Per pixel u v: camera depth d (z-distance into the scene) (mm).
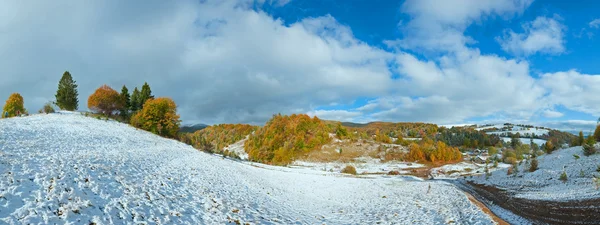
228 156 66938
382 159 122500
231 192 21266
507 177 46312
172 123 64250
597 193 24031
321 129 153750
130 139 40719
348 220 20422
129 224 11438
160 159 28297
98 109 70375
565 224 17734
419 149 128000
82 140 30297
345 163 113812
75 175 14992
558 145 95625
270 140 151250
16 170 13641
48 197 11586
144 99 82562
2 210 9703
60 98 71625
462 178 58125
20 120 36625
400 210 24500
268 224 15703
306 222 18141
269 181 34031
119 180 16375
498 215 21641
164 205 14539
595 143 48250
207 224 13641
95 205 12102
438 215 22047
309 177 47875
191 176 23016
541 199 26641
